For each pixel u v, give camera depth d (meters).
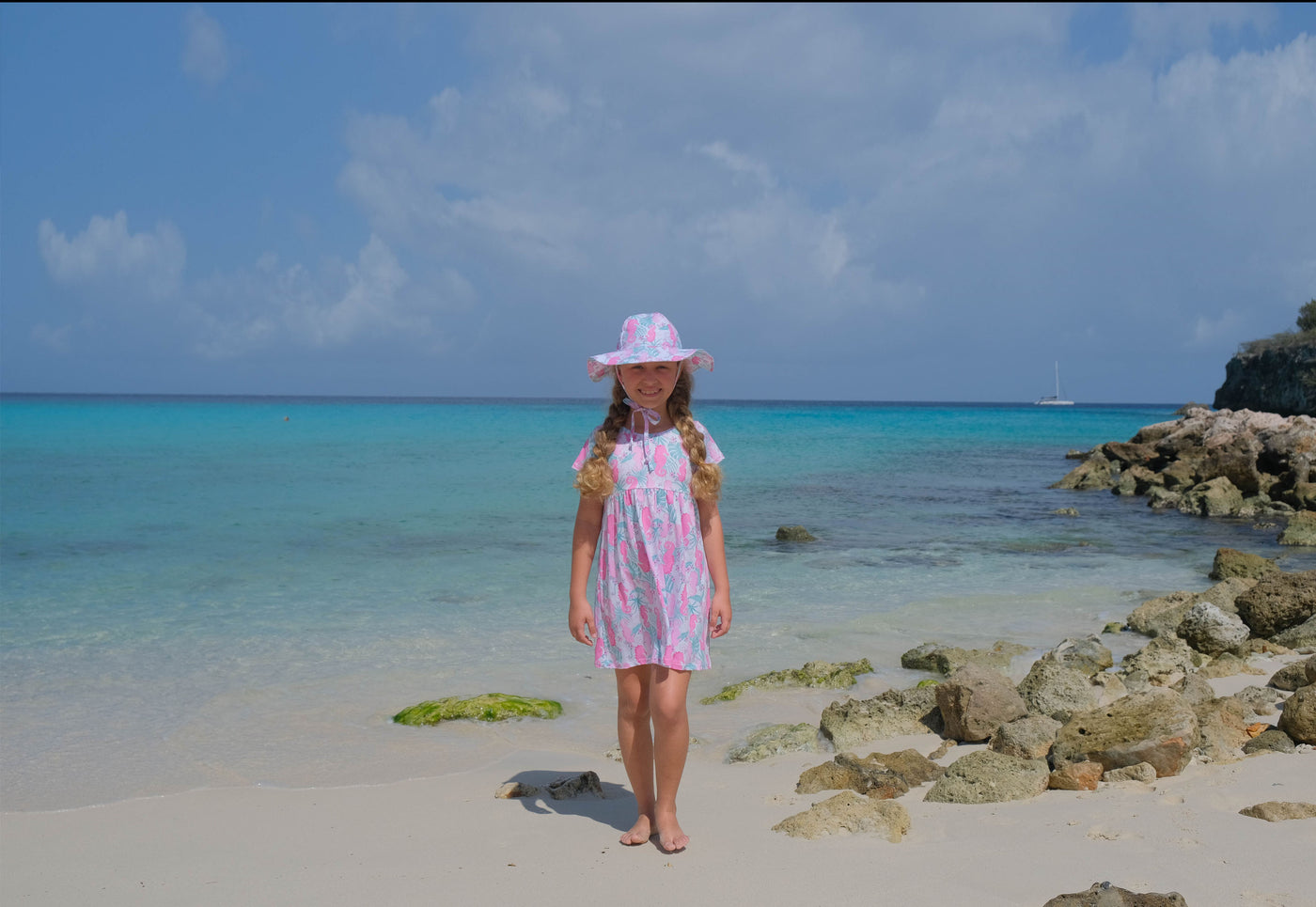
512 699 5.66
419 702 5.80
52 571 10.23
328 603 8.73
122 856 3.38
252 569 10.45
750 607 8.68
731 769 4.55
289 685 6.16
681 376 3.61
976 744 4.80
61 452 27.30
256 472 21.98
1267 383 46.75
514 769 4.58
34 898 2.99
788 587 9.62
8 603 8.62
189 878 3.13
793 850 3.22
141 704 5.74
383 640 7.39
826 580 10.04
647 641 3.35
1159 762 3.95
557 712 5.64
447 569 10.54
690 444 3.44
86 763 4.66
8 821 3.82
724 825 3.54
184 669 6.54
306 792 4.18
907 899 2.75
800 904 2.76
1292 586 7.46
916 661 6.64
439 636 7.53
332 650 7.07
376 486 19.22
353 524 13.95
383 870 3.14
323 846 3.43
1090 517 16.59
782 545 12.46
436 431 41.94
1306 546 13.04
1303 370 43.75
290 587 9.45
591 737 5.22
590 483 3.36
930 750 4.78
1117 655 6.99
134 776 4.46
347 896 2.92
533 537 12.92
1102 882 2.77
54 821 3.82
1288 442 19.58
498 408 98.06
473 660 6.84
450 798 4.06
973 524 15.05
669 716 3.28
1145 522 16.05
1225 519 16.81
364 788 4.25
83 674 6.39
